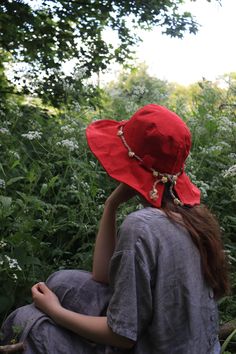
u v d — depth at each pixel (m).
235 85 5.30
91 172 3.42
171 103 5.68
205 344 1.73
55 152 3.62
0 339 1.94
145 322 1.67
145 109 1.83
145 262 1.64
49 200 3.35
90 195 3.34
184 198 1.81
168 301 1.66
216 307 1.81
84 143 3.89
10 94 5.50
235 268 3.00
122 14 5.46
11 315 1.95
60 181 3.26
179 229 1.71
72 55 5.52
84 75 5.20
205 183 3.57
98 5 5.36
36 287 1.94
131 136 1.82
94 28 5.57
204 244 1.73
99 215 3.15
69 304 1.90
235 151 4.36
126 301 1.64
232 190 3.51
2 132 3.76
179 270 1.67
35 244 2.71
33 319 1.84
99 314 1.88
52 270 2.87
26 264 2.62
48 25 5.39
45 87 5.15
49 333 1.80
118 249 1.68
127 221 1.69
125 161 1.81
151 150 1.77
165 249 1.66
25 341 1.82
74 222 3.00
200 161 3.99
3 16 5.17
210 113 4.82
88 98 5.27
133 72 5.97
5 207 2.65
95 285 1.94
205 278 1.74
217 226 1.80
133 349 1.70
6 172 3.33
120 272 1.66
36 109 4.98
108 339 1.70
